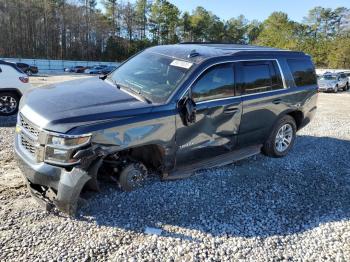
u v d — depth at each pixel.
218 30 99.25
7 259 2.91
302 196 4.54
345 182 5.12
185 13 94.94
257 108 5.14
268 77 5.38
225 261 3.11
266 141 5.67
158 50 5.13
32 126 3.56
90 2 85.56
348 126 9.23
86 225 3.49
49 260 2.94
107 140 3.52
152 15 88.94
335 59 69.06
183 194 4.28
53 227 3.42
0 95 8.48
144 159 4.30
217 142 4.70
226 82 4.68
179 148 4.23
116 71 5.09
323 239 3.57
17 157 3.78
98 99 3.92
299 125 6.29
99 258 3.02
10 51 74.19
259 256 3.22
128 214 3.74
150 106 3.92
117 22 88.62
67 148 3.32
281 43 76.00
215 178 4.85
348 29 89.69
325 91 23.70
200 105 4.34
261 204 4.22
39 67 54.47
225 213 3.93
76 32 81.00
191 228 3.58
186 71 4.33
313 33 90.38
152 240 3.33
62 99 3.87
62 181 3.35
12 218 3.52
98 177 4.25
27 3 75.56
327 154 6.39
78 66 53.75
